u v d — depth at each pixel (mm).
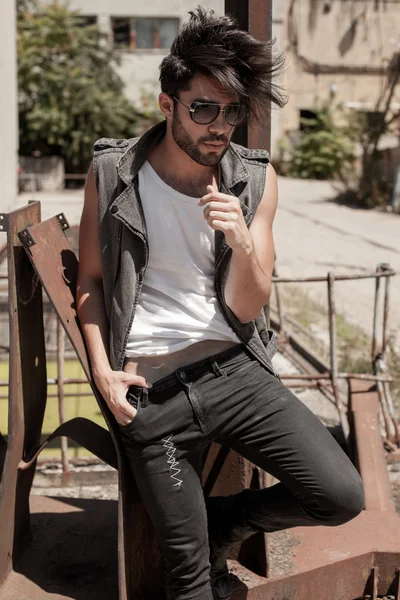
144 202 2133
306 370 5328
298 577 2553
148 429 2131
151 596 2457
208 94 1996
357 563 2666
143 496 2186
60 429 2443
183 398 2139
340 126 25734
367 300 8469
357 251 11945
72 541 2707
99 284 2311
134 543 2355
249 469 2664
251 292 2113
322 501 2084
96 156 2217
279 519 2254
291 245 12352
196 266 2166
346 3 26859
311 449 2098
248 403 2160
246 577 2537
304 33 26953
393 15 27094
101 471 3695
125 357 2188
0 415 4730
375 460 3389
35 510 2918
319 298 8484
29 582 2461
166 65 2045
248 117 2205
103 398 2189
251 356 2232
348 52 27219
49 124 23031
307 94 27375
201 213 2123
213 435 2176
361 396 3814
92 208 2266
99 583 2467
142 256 2156
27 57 23141
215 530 2383
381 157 18984
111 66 25422
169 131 2131
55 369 5625
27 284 2406
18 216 2309
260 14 2559
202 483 2680
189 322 2162
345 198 19422
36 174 22906
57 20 23719
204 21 2018
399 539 2777
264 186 2236
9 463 2373
